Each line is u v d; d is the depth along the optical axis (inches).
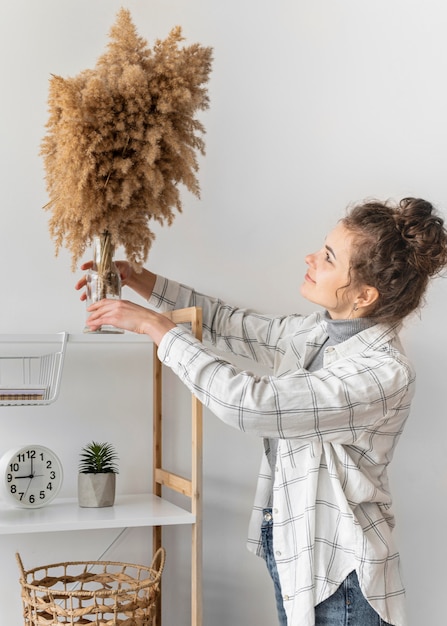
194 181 57.6
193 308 59.4
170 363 53.6
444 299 79.4
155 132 53.5
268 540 57.3
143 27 74.4
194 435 59.6
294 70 78.7
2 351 69.4
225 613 74.4
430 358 79.0
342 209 79.3
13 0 70.7
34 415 70.1
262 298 76.9
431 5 81.9
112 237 57.4
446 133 81.9
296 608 51.4
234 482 75.4
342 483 52.8
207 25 76.4
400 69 81.4
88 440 71.4
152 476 73.1
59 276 71.2
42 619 57.8
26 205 70.6
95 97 52.1
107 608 57.0
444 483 78.9
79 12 72.5
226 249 76.0
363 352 55.4
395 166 80.7
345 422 51.4
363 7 80.8
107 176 54.2
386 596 52.6
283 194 77.9
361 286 55.1
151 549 72.4
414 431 78.4
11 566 68.7
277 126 78.0
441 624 78.0
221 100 76.5
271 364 67.6
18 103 70.6
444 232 55.9
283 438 51.7
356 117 80.1
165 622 72.4
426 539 78.1
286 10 78.7
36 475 63.2
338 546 52.2
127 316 55.2
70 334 61.2
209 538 74.4
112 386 72.3
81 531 70.7
